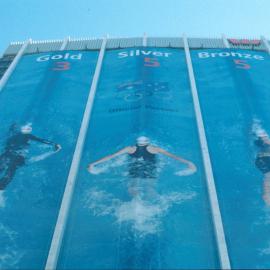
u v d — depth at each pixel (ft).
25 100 94.02
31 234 65.41
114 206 68.54
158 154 77.77
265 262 60.95
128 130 83.30
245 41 117.50
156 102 91.30
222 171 74.84
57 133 84.38
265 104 91.40
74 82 99.60
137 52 109.70
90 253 62.28
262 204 68.74
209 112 88.99
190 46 114.73
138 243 62.75
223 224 65.62
